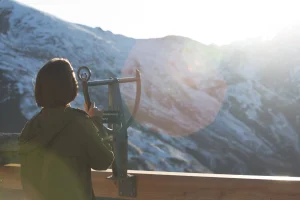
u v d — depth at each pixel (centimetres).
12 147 357
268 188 281
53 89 209
